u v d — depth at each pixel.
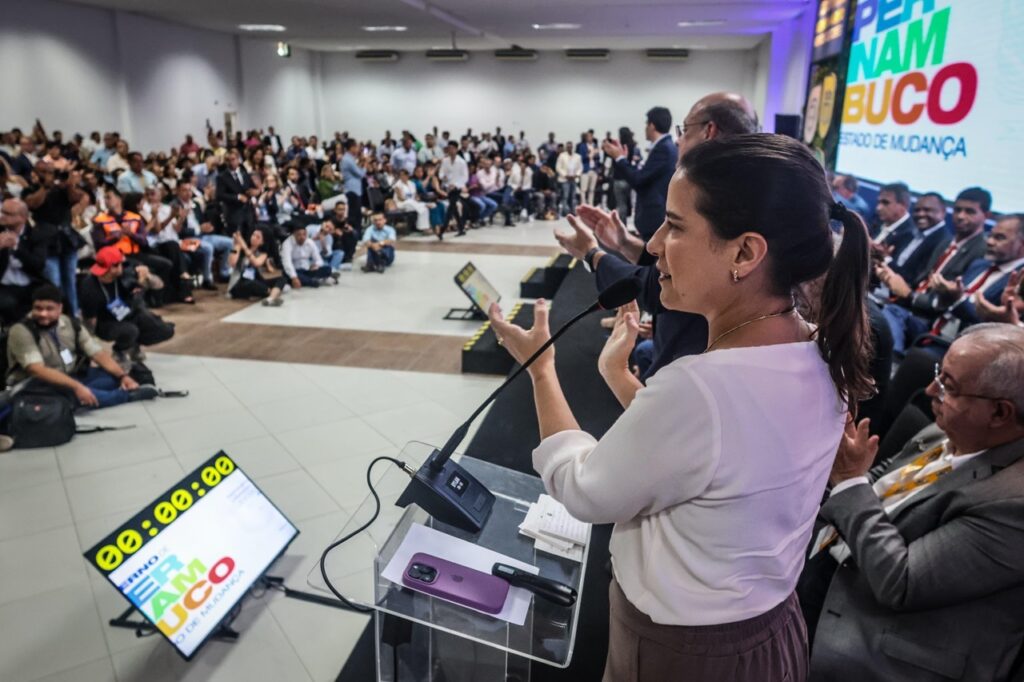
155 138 13.44
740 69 17.39
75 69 11.48
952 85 4.19
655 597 0.71
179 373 4.50
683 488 0.65
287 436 3.60
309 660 2.08
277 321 5.73
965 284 3.34
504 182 12.22
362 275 7.58
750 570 0.69
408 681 1.26
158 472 3.20
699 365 0.65
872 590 1.29
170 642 1.90
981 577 1.16
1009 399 1.27
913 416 1.98
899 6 5.27
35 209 5.18
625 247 1.64
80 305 4.11
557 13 10.91
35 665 2.06
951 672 1.21
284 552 2.34
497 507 1.18
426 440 3.56
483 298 4.73
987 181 3.68
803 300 0.74
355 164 9.37
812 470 0.69
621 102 18.25
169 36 13.52
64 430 3.42
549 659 1.00
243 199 7.34
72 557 2.58
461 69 18.86
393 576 1.04
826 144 7.55
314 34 15.11
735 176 0.62
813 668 1.35
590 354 3.77
